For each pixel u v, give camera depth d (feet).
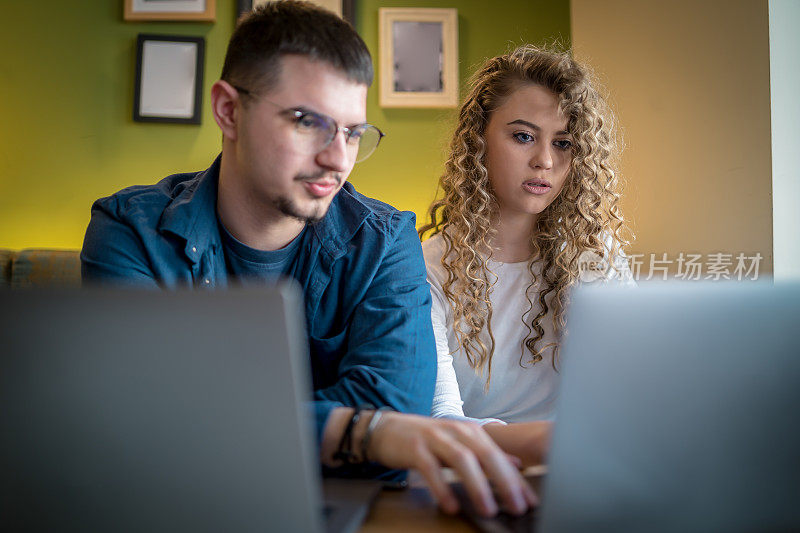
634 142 8.63
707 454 1.87
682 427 1.86
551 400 5.44
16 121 10.48
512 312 5.56
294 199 3.49
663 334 1.84
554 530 1.87
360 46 3.50
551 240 5.59
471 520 2.15
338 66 3.38
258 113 3.42
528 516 2.16
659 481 1.87
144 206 3.91
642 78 8.51
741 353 1.86
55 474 1.86
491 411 5.50
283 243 3.99
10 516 1.88
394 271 4.04
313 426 2.65
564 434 1.85
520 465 2.57
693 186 7.84
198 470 1.84
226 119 3.66
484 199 5.57
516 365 5.51
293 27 3.36
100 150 10.48
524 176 5.36
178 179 4.44
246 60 3.46
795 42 7.01
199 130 10.48
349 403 3.27
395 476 2.65
